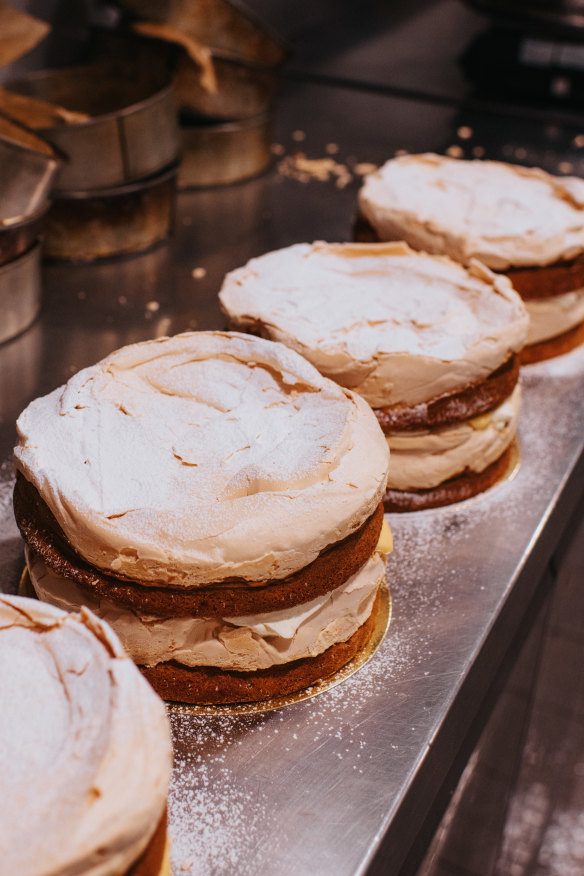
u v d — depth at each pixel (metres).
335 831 1.04
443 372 1.24
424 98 2.21
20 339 1.47
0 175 1.41
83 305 1.54
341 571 1.10
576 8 2.05
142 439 1.12
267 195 1.84
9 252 1.43
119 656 0.95
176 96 1.71
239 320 1.29
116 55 1.73
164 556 1.05
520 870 1.65
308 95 2.21
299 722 1.11
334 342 1.25
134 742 0.87
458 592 1.22
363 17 2.65
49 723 0.92
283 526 1.06
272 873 1.02
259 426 1.13
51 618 0.99
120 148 1.58
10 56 1.50
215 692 1.11
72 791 0.84
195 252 1.67
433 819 1.20
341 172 1.92
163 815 0.95
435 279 1.36
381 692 1.13
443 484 1.30
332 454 1.10
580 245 1.46
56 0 1.84
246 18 1.74
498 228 1.46
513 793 1.65
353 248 1.40
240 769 1.07
